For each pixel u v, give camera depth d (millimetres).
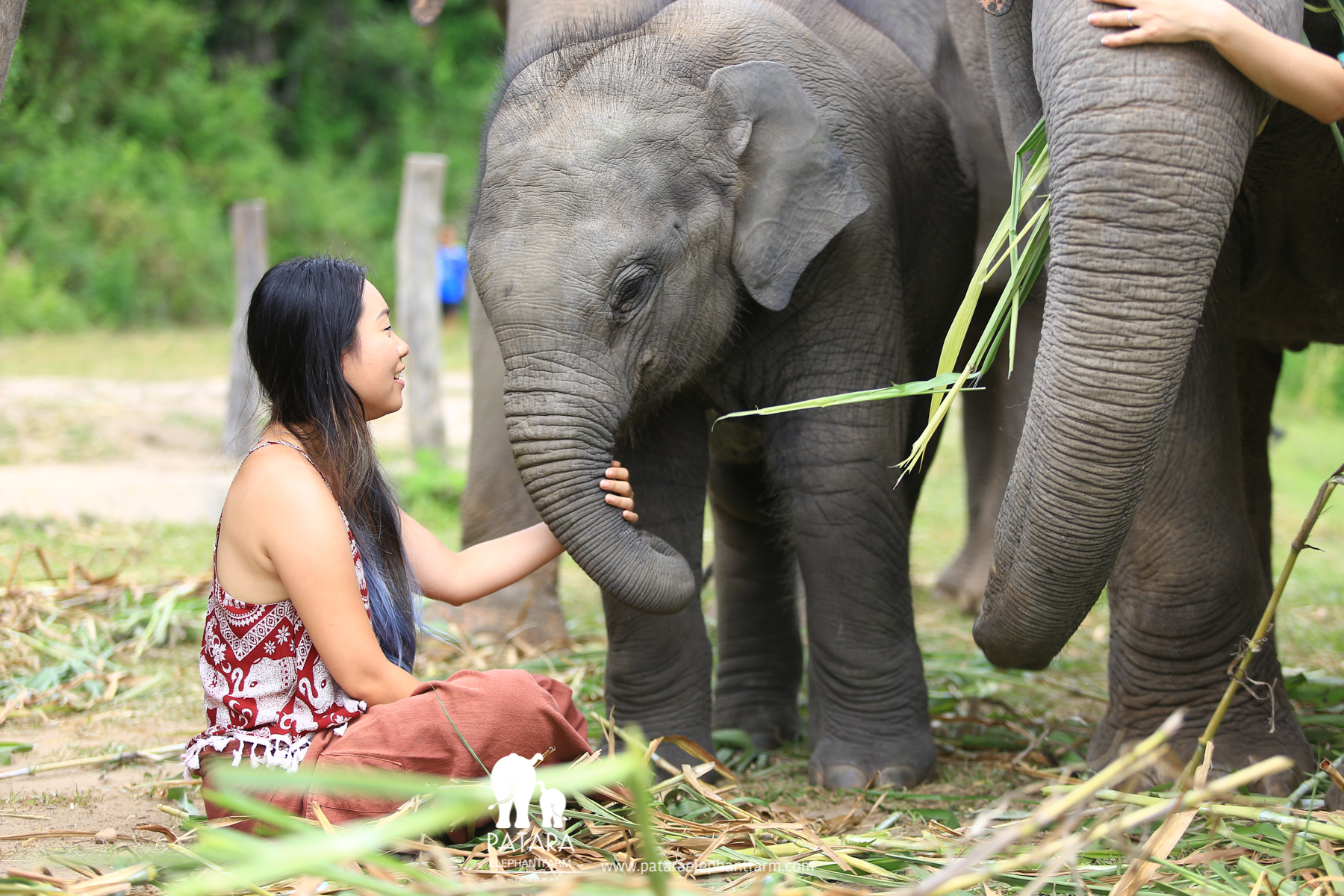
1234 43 2176
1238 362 4102
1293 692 3791
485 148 3113
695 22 3344
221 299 20734
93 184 20125
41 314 17844
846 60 3584
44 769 3277
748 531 3941
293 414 2561
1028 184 2697
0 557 5430
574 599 6086
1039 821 1647
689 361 3150
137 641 4773
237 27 28766
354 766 2441
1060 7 2324
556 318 2830
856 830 2836
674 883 1860
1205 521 2922
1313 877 2154
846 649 3342
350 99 29109
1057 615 2428
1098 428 2225
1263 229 3219
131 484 8273
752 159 3117
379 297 2633
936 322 3943
